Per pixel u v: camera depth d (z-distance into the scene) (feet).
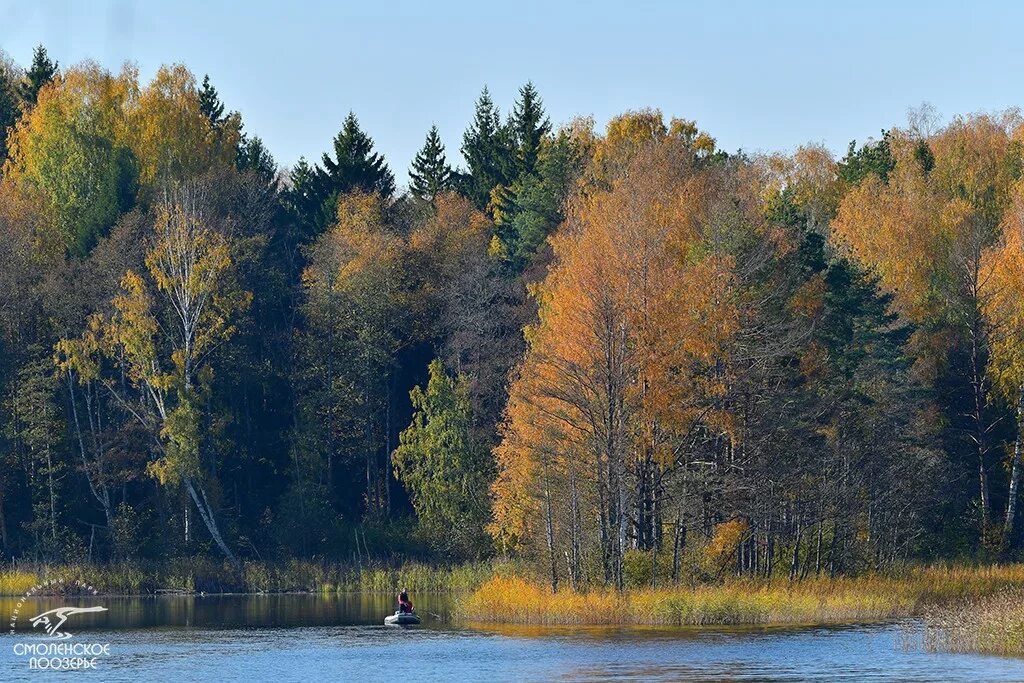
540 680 323.37
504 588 467.93
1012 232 612.29
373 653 371.76
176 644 395.96
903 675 321.93
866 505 530.27
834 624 424.46
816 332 529.86
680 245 529.86
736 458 495.82
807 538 523.70
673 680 319.68
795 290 525.34
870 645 371.97
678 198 577.84
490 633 413.80
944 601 468.75
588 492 479.41
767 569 507.71
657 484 482.28
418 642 393.91
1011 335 593.42
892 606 449.48
